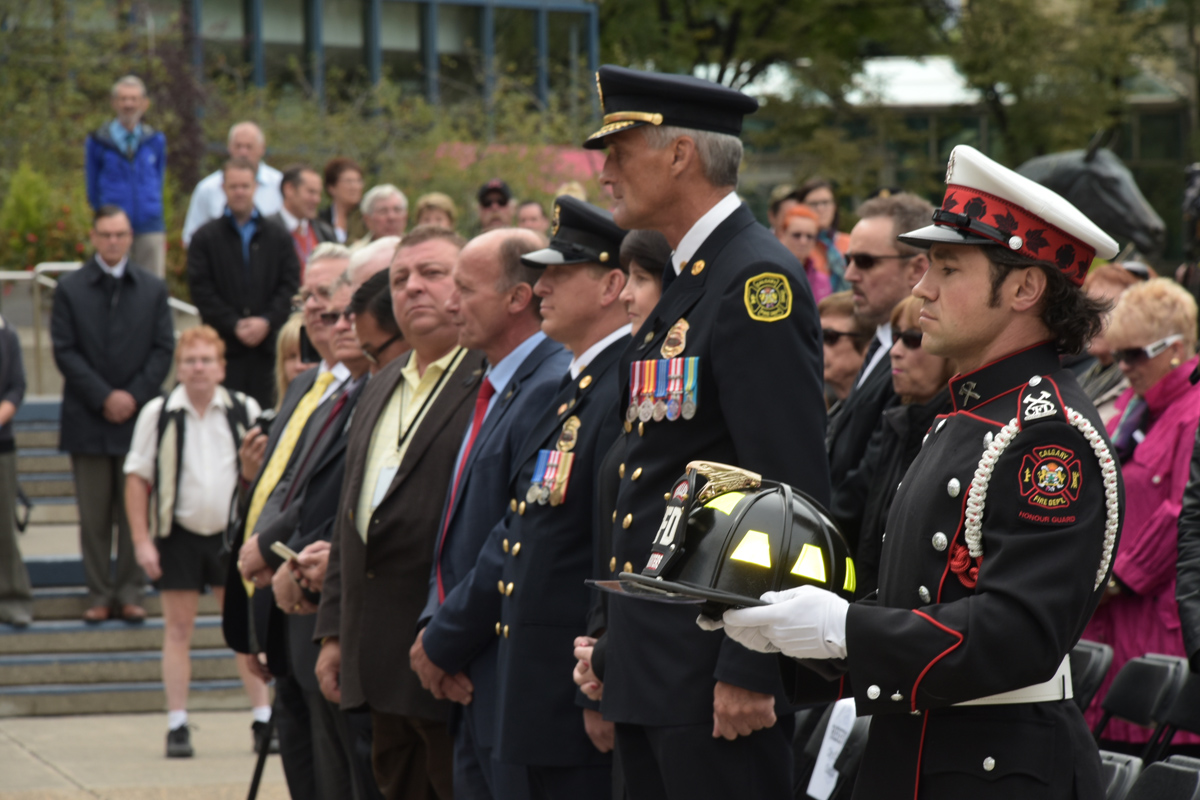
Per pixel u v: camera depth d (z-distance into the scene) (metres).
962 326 4.86
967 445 4.78
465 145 36.97
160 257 24.66
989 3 54.59
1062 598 4.46
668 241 6.83
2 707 16.31
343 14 44.66
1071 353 4.99
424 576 8.79
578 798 7.43
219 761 14.18
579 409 7.60
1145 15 57.56
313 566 9.75
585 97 43.06
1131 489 9.10
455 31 45.84
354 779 10.06
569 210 7.73
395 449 9.18
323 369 11.70
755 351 6.06
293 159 38.34
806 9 56.62
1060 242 4.79
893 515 5.03
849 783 7.50
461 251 8.67
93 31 41.12
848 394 10.29
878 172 55.47
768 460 5.97
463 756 8.41
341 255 11.77
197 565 14.75
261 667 11.84
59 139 38.88
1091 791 4.74
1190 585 7.96
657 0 57.53
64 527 21.12
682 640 6.21
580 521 7.45
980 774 4.66
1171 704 7.82
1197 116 68.06
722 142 6.53
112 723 16.06
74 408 17.39
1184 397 9.03
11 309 26.16
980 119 60.91
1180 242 65.56
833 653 4.70
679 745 6.16
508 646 7.52
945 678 4.48
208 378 15.14
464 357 9.19
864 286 9.39
